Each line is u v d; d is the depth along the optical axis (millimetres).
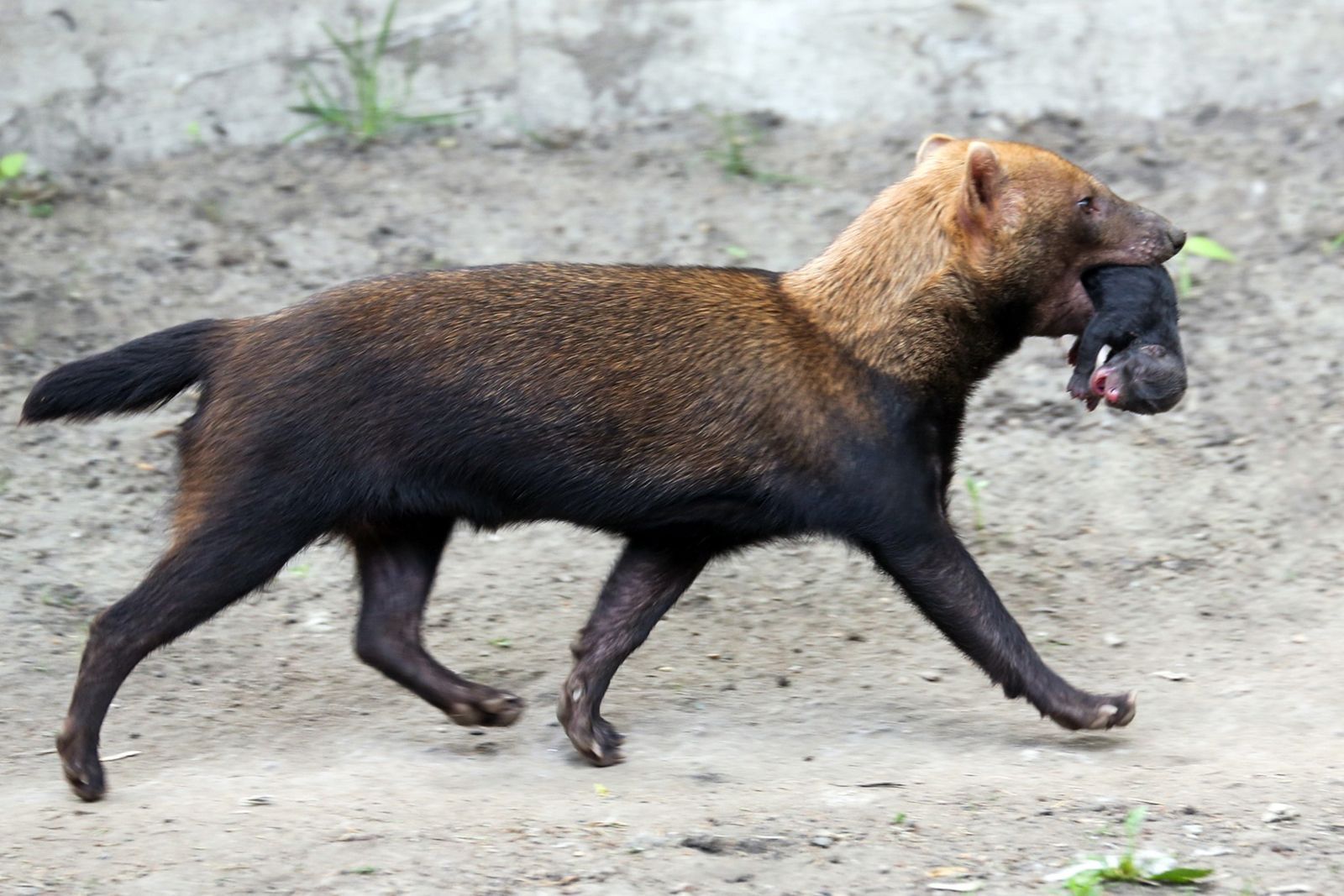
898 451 9125
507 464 8938
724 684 10500
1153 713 9875
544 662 10820
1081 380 9367
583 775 8961
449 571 12000
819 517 9117
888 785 8586
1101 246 9375
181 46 15922
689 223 15211
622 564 9516
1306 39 16266
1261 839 7465
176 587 8609
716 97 16562
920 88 16469
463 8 16219
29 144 15750
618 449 8961
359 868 7207
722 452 9000
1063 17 16281
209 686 10406
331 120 16203
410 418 8781
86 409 8992
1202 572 11797
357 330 8844
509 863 7266
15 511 12227
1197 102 16406
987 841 7500
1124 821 7754
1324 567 11734
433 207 15359
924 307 9219
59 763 9227
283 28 16062
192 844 7629
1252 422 13242
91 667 8555
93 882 7148
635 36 16391
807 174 15844
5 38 15586
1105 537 12258
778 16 16359
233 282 14461
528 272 9258
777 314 9266
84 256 14648
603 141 16344
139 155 16016
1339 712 9719
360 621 9617
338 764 9195
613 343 9008
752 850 7418
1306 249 14789
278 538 8703
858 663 10844
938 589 9234
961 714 9984
